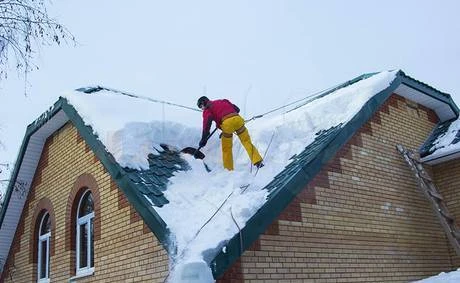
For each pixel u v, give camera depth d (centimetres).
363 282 868
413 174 1087
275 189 760
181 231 681
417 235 1030
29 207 1238
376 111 1076
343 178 920
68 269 993
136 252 795
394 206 1009
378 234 941
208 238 658
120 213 855
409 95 1180
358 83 1119
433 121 1250
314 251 805
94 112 939
